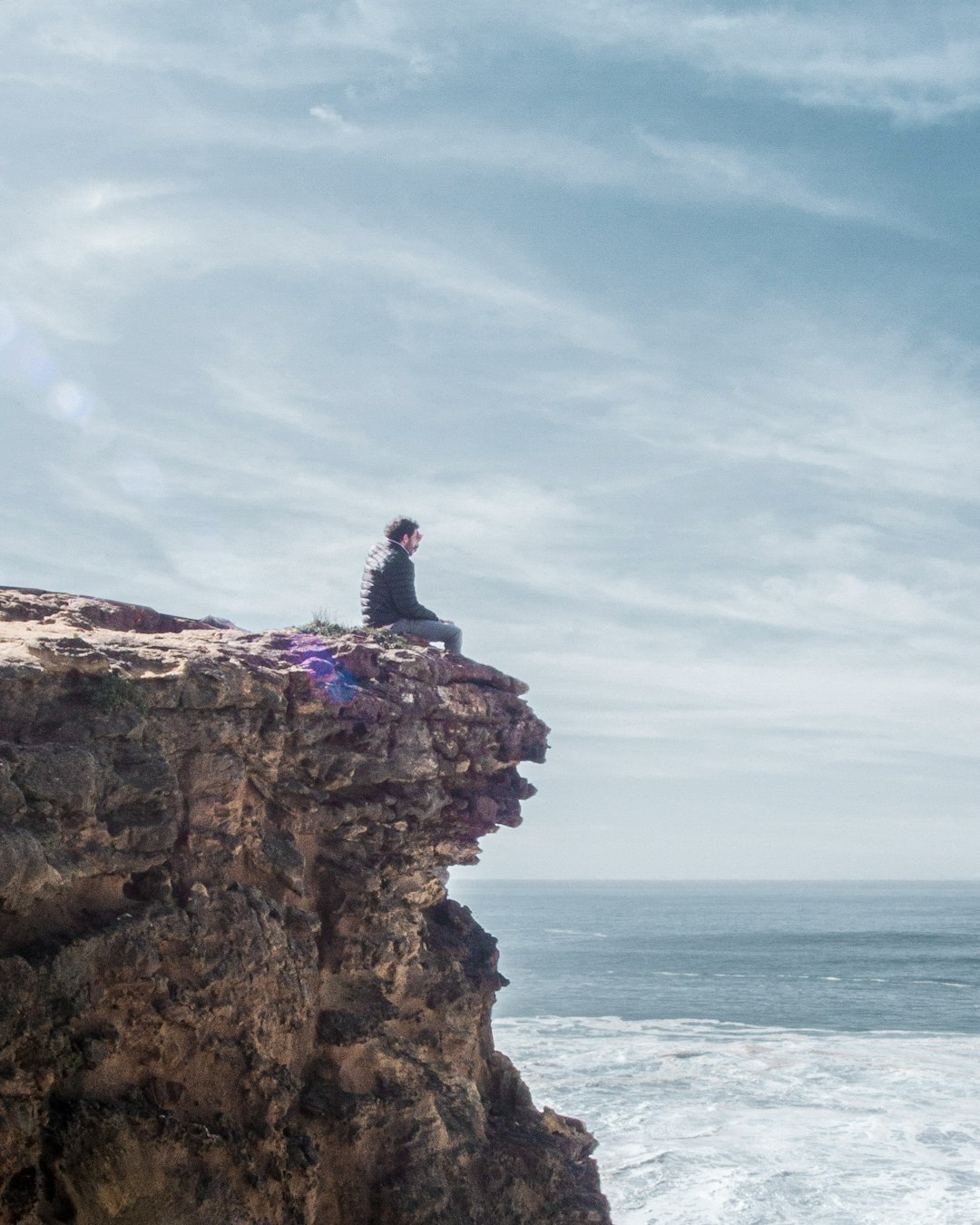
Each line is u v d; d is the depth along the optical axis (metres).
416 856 12.97
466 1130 12.19
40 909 8.82
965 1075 37.78
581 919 189.38
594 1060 40.81
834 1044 46.28
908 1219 21.14
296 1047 11.00
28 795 8.62
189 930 9.75
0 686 8.95
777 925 169.50
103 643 10.26
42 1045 8.41
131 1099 9.09
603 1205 13.09
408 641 13.69
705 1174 24.08
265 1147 9.90
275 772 11.20
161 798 9.71
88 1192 8.51
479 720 13.73
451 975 13.20
